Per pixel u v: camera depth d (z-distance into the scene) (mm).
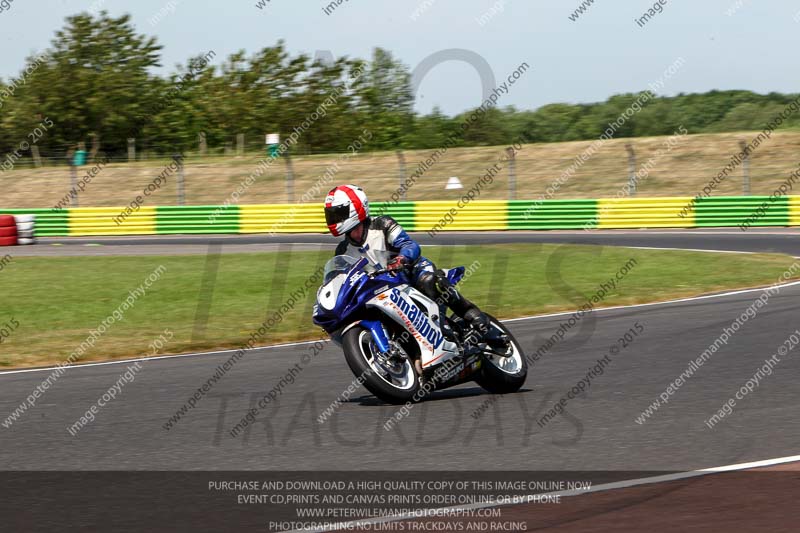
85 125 87000
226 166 78188
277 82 86188
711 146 72312
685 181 67312
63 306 28406
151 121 87562
